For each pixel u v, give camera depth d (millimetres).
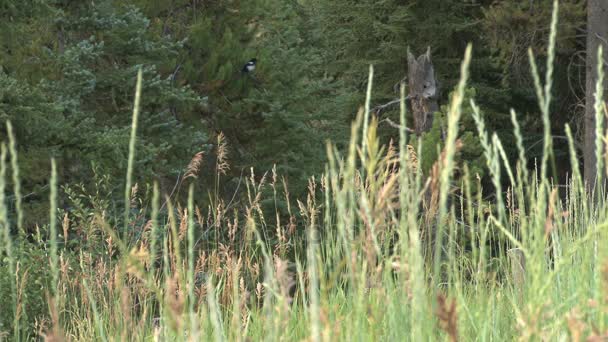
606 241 2287
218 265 6320
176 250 2383
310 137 24297
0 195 2377
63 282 7059
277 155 23625
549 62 2176
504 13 22844
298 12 31859
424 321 2273
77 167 16922
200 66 24500
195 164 8570
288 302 2338
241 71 24484
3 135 16078
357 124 2262
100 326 2990
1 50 18156
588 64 20500
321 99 26484
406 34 29156
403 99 2258
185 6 25203
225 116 24500
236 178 23609
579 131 24359
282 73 25109
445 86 28562
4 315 8742
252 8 25703
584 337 2131
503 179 23812
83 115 18000
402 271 2439
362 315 2518
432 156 11656
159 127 20891
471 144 13812
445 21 28516
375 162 2266
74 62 18266
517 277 3629
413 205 2246
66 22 19016
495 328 2971
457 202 11703
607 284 2088
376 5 29438
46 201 15898
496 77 28516
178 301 2141
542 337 2197
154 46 21234
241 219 20734
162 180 20453
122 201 15859
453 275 2881
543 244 2244
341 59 31422
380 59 30031
